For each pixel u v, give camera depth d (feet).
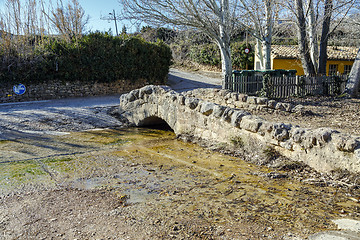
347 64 79.77
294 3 54.03
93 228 10.94
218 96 38.19
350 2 49.32
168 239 9.98
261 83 48.67
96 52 63.46
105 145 26.37
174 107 28.78
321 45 55.52
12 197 14.38
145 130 33.71
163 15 43.88
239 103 35.47
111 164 20.10
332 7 51.52
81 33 66.18
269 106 32.86
